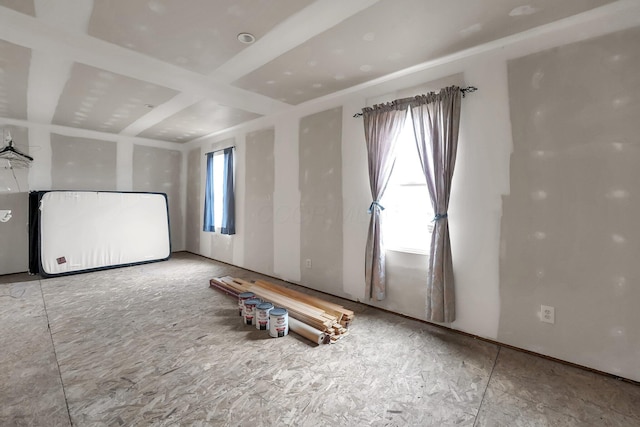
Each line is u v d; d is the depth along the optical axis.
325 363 2.28
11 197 4.79
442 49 2.62
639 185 1.99
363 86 3.42
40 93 3.63
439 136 2.77
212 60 2.84
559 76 2.25
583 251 2.19
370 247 3.27
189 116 4.64
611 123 2.07
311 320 2.77
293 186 4.29
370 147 3.27
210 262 5.80
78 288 4.09
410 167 3.18
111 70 3.03
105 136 5.73
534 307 2.40
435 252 2.78
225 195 5.45
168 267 5.37
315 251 4.02
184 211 6.90
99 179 5.68
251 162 4.99
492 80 2.55
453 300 2.74
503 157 2.51
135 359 2.31
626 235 2.04
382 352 2.44
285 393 1.93
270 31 2.36
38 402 1.82
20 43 2.50
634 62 1.98
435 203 2.80
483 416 1.74
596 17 2.09
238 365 2.24
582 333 2.21
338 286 3.76
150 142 6.33
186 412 1.75
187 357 2.35
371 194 3.36
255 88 3.51
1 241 4.71
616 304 2.08
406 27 2.29
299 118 4.17
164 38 2.46
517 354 2.41
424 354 2.41
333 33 2.38
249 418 1.71
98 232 5.10
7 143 4.72
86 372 2.13
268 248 4.74
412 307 3.10
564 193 2.25
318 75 3.16
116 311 3.28
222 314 3.22
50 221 4.65
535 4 2.01
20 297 3.70
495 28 2.29
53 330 2.79
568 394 1.93
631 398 1.89
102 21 2.22
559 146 2.26
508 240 2.50
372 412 1.77
